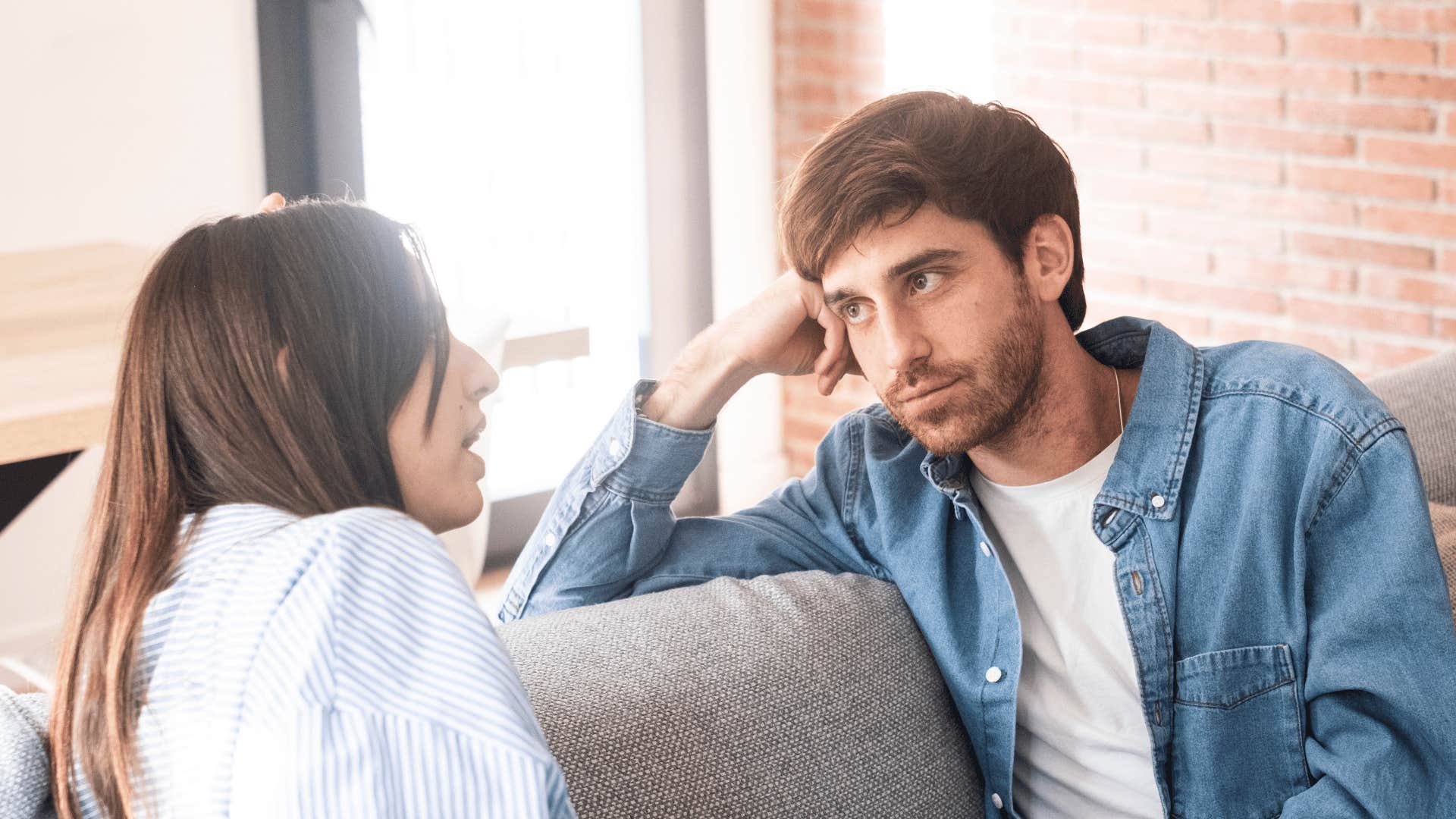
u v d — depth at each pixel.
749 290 4.27
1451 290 3.15
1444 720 1.12
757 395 4.30
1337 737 1.17
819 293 1.42
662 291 4.07
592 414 4.04
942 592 1.36
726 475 4.27
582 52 3.83
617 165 3.96
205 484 0.88
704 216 4.11
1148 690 1.25
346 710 0.76
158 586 0.83
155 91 3.12
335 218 0.92
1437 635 1.14
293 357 0.88
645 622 1.29
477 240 3.70
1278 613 1.22
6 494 1.95
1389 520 1.18
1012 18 3.75
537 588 1.48
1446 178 3.12
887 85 3.98
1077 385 1.31
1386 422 1.20
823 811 1.22
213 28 3.17
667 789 1.15
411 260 0.96
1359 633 1.16
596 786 1.12
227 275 0.88
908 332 1.25
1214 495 1.26
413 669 0.78
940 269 1.24
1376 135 3.20
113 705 0.81
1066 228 1.29
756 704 1.23
